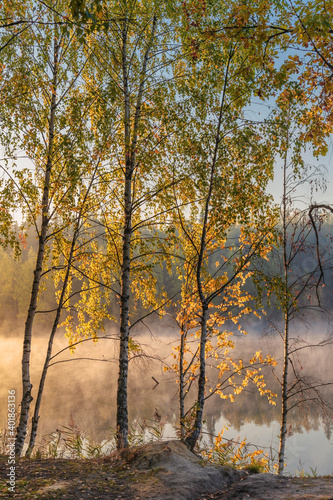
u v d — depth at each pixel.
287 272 9.04
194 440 7.74
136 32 8.62
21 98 8.32
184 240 9.61
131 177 8.80
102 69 8.84
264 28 4.97
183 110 8.38
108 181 8.73
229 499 4.96
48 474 5.98
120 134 8.79
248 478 5.82
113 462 6.67
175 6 7.51
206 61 8.30
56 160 8.62
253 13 5.00
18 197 8.46
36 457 7.51
